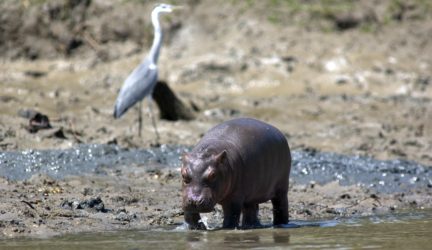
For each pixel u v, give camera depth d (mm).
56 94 77500
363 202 48188
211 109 74438
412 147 65688
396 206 47875
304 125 71125
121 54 89375
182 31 90750
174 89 82625
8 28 90500
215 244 35062
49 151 54656
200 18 91500
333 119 73688
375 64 86750
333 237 37188
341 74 85062
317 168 55812
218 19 91750
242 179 38219
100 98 77812
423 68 87250
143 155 55688
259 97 80625
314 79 84312
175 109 69625
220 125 39906
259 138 39344
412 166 57938
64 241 35812
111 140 59094
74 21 91250
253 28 90562
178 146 59812
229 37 89750
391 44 90312
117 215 41719
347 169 56031
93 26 91125
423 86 84125
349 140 66562
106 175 51062
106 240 36062
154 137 63531
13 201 42562
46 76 85688
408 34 92250
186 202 36188
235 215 38406
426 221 42312
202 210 36125
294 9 92812
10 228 38062
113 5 92250
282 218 41281
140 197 46281
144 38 90562
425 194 51594
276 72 84875
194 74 85062
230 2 93125
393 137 68438
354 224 41188
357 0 95062
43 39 90500
